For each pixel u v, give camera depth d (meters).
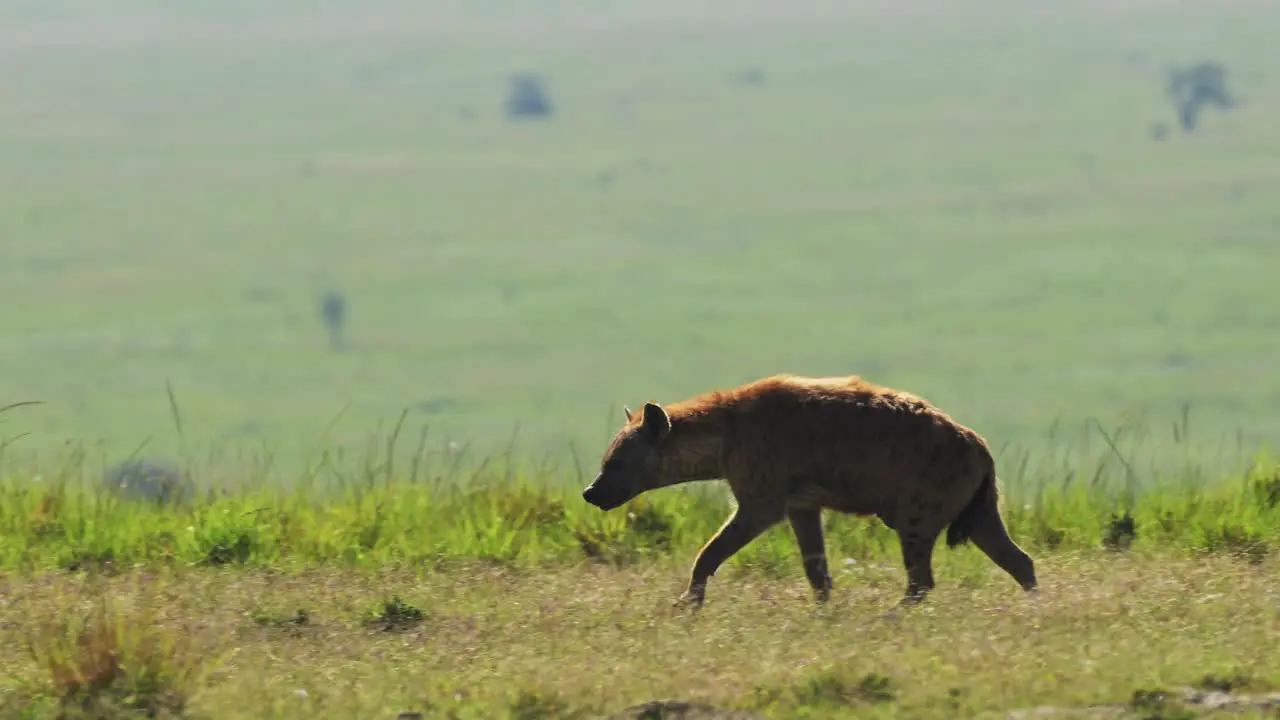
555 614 40.06
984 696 30.92
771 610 40.12
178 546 49.91
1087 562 45.81
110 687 33.22
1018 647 33.91
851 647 34.53
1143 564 44.84
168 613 40.44
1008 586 43.53
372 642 37.91
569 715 31.12
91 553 49.38
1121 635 35.00
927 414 43.59
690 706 30.78
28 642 36.22
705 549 43.84
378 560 48.97
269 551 49.81
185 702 32.66
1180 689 31.02
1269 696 30.59
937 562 47.62
